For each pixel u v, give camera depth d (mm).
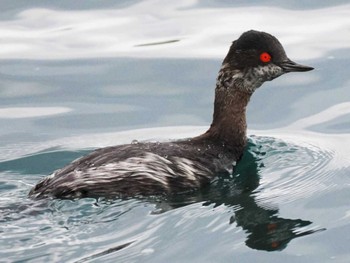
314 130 17016
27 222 12891
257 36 15672
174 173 14227
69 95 18375
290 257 12234
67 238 12570
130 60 19453
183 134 16844
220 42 19812
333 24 20453
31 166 15711
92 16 21375
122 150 14281
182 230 12938
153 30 20625
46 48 20047
